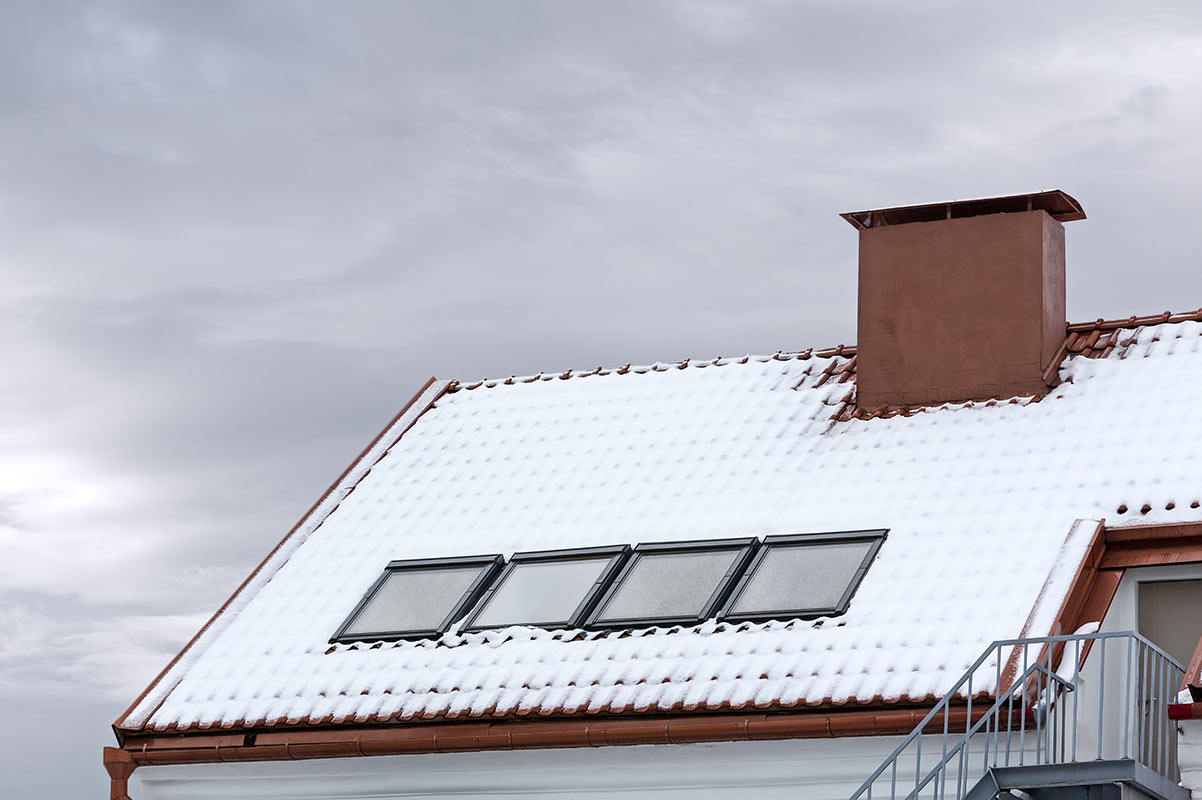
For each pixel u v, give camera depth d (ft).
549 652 58.39
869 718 52.03
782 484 62.80
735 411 68.13
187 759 60.54
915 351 65.62
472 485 68.85
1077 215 66.64
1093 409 61.62
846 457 63.31
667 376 72.18
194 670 63.46
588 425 70.28
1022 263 64.75
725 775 54.65
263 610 65.72
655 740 54.60
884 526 59.11
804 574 58.13
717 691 54.34
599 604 59.88
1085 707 52.26
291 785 60.18
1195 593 55.62
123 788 61.52
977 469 60.34
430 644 60.70
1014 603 53.93
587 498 65.41
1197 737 47.24
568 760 56.39
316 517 70.85
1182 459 57.82
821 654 54.39
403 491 70.13
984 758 49.21
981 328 64.80
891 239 66.80
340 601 64.64
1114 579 55.26
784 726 53.01
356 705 58.85
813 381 68.85
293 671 61.67
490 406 74.18
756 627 56.44
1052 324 65.16
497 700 56.90
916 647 53.42
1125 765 44.73
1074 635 47.67
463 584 63.16
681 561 60.54
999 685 50.34
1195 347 63.57
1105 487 57.62
